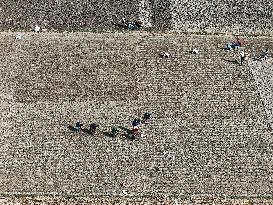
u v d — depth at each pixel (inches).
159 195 1788.9
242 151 1930.4
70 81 2172.7
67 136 1961.1
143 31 2431.1
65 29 2428.6
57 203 1758.1
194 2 2613.2
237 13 2559.1
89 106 2073.1
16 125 1991.9
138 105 2084.2
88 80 2180.1
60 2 2593.5
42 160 1879.9
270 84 2199.8
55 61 2258.9
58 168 1856.5
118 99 2106.3
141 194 1790.1
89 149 1920.5
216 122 2030.0
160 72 2226.9
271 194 1801.2
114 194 1787.6
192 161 1892.2
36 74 2197.3
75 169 1855.3
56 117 2026.3
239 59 2303.2
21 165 1860.2
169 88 2159.2
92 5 2578.7
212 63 2279.8
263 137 1983.3
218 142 1957.4
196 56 2308.1
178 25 2472.9
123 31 2427.4
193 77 2210.9
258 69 2265.0
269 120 2049.7
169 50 2332.7
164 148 1931.6
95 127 1962.4
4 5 2568.9
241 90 2166.6
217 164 1884.8
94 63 2256.4
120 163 1878.7
